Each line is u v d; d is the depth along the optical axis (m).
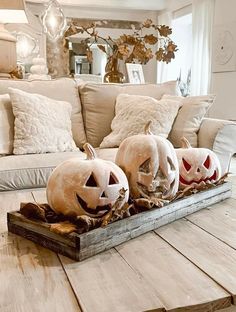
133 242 0.88
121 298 0.62
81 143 2.53
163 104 2.38
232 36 4.88
